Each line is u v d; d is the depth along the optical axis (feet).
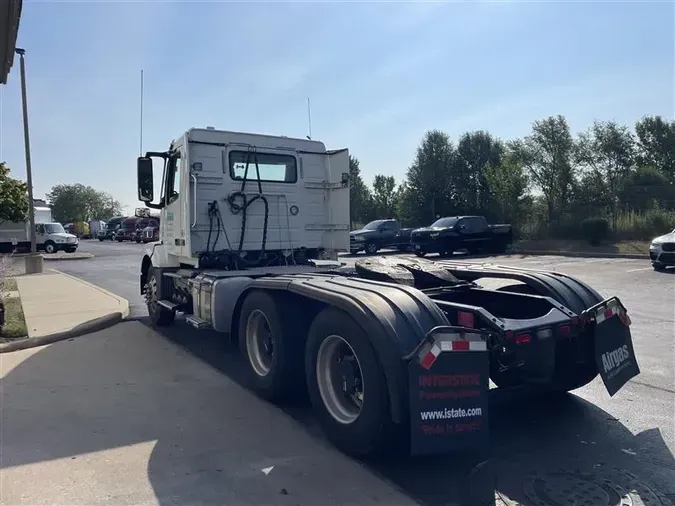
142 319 31.81
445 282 18.40
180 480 11.74
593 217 95.40
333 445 13.56
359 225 164.76
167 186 25.96
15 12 23.36
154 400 17.07
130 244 161.17
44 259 92.02
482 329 13.03
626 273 51.83
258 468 12.33
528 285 16.76
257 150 24.62
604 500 10.83
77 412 15.97
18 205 99.81
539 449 13.37
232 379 19.38
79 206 367.86
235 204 23.97
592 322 14.64
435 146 153.69
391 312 12.14
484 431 11.64
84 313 32.35
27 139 65.67
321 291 13.87
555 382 16.62
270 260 25.05
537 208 113.50
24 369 20.74
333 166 26.25
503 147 147.95
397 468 12.39
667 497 10.93
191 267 25.40
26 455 13.02
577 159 115.55
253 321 17.57
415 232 82.79
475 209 148.46
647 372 19.40
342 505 10.70
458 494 11.17
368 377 12.10
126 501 10.87
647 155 150.00
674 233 53.62
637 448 13.33
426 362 11.27
